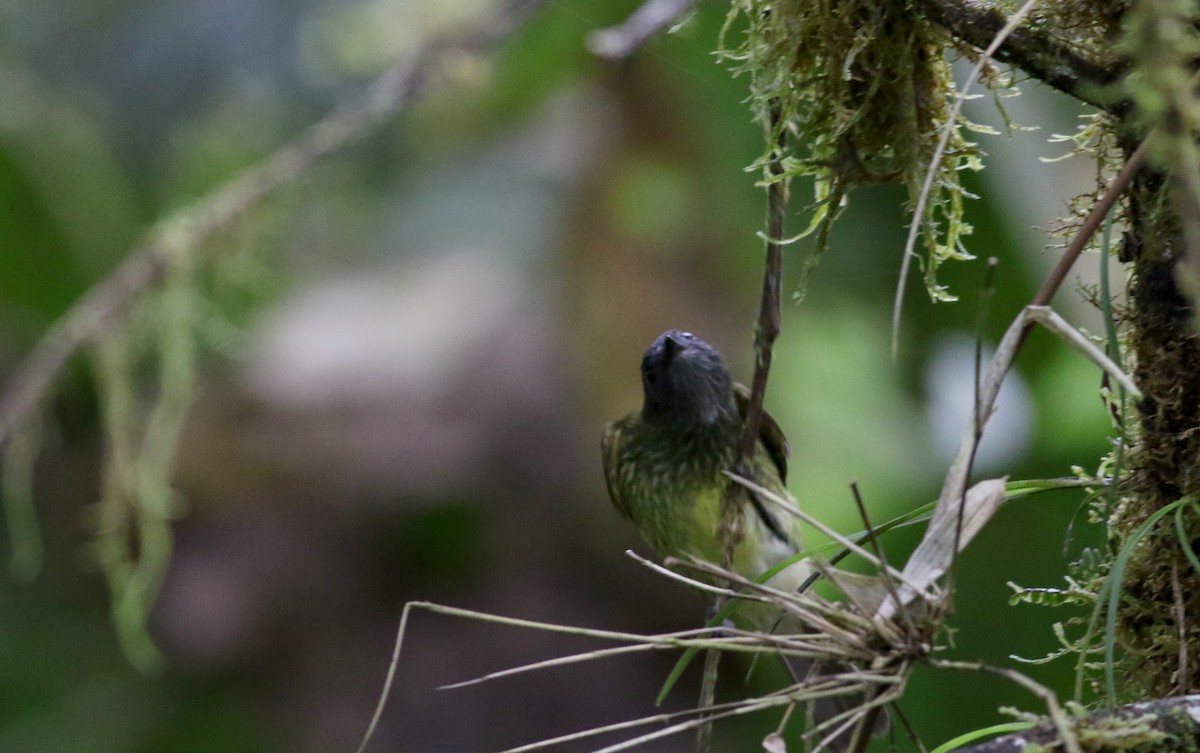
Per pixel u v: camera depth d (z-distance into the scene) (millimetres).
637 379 10117
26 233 11289
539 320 11297
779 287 4508
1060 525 8008
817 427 10195
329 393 11570
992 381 3418
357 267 12195
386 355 11609
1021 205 7484
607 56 6793
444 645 11508
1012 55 3980
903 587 3461
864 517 3363
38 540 12500
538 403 11211
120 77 13297
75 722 11656
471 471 11391
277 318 12008
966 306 9062
